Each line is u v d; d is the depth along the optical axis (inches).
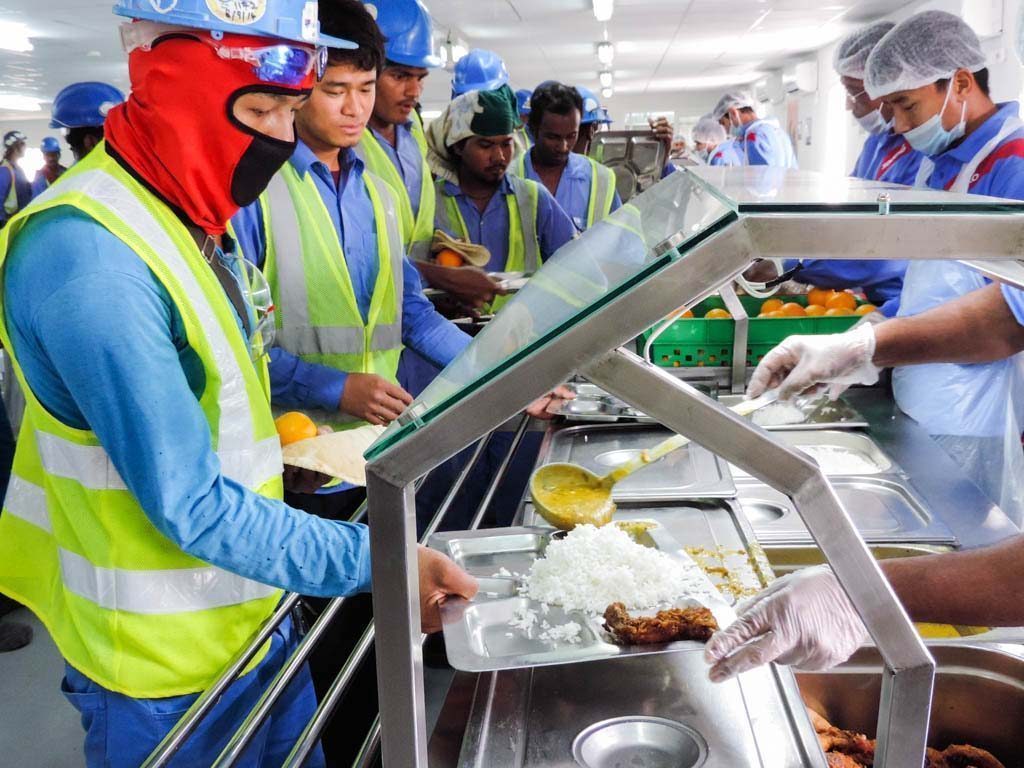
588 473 64.4
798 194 31.9
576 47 461.1
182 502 40.7
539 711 44.2
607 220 52.7
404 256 90.9
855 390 109.1
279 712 55.5
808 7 351.3
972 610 43.2
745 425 29.3
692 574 51.1
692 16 369.7
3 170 300.5
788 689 44.1
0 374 147.5
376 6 107.6
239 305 51.8
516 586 50.1
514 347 30.8
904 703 31.6
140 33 42.1
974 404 98.0
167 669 47.4
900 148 130.2
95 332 38.4
